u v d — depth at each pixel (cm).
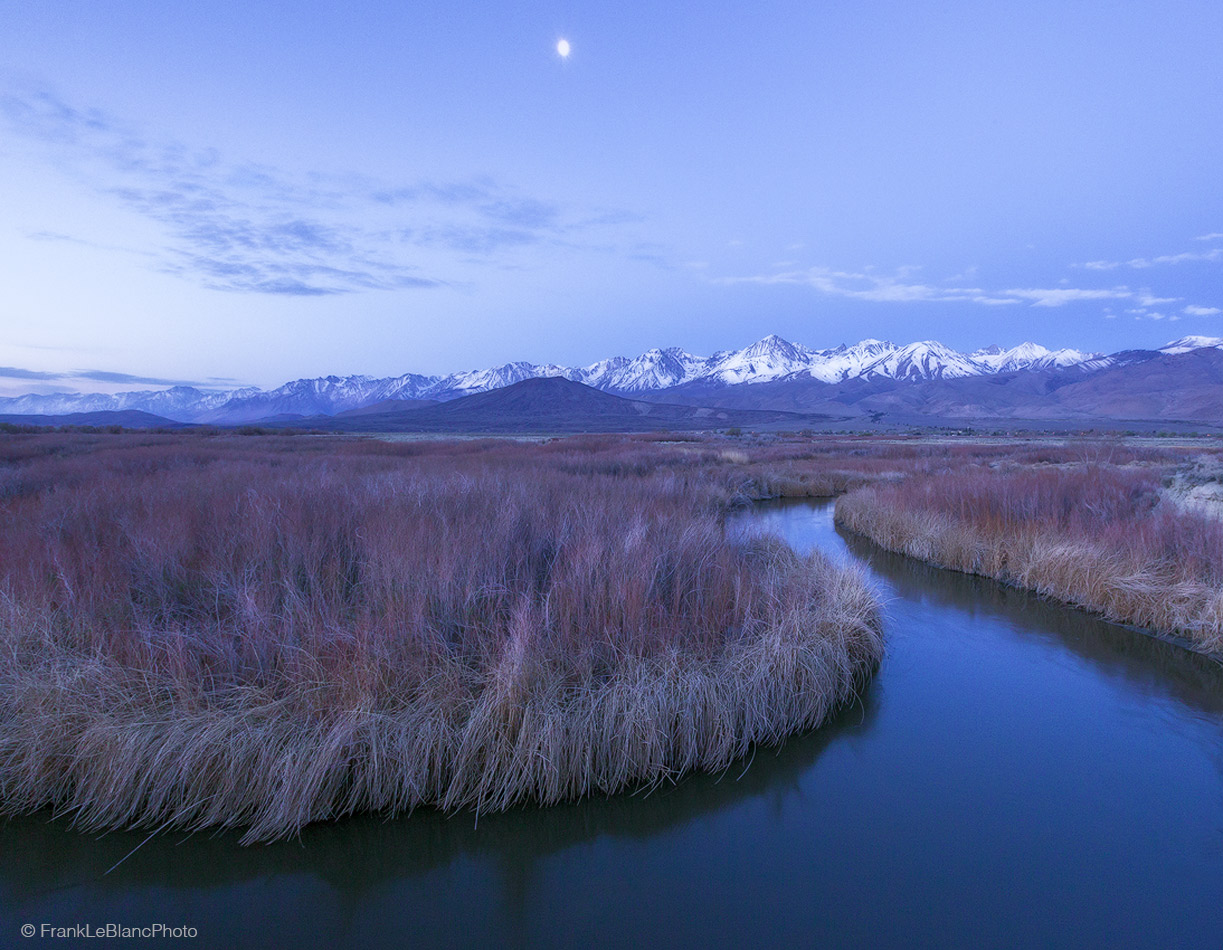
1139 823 475
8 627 516
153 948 361
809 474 2630
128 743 447
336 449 3284
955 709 661
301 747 455
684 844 462
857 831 472
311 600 586
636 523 812
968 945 366
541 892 417
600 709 523
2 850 428
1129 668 757
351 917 392
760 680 596
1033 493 1318
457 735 487
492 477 1241
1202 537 948
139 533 714
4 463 1947
